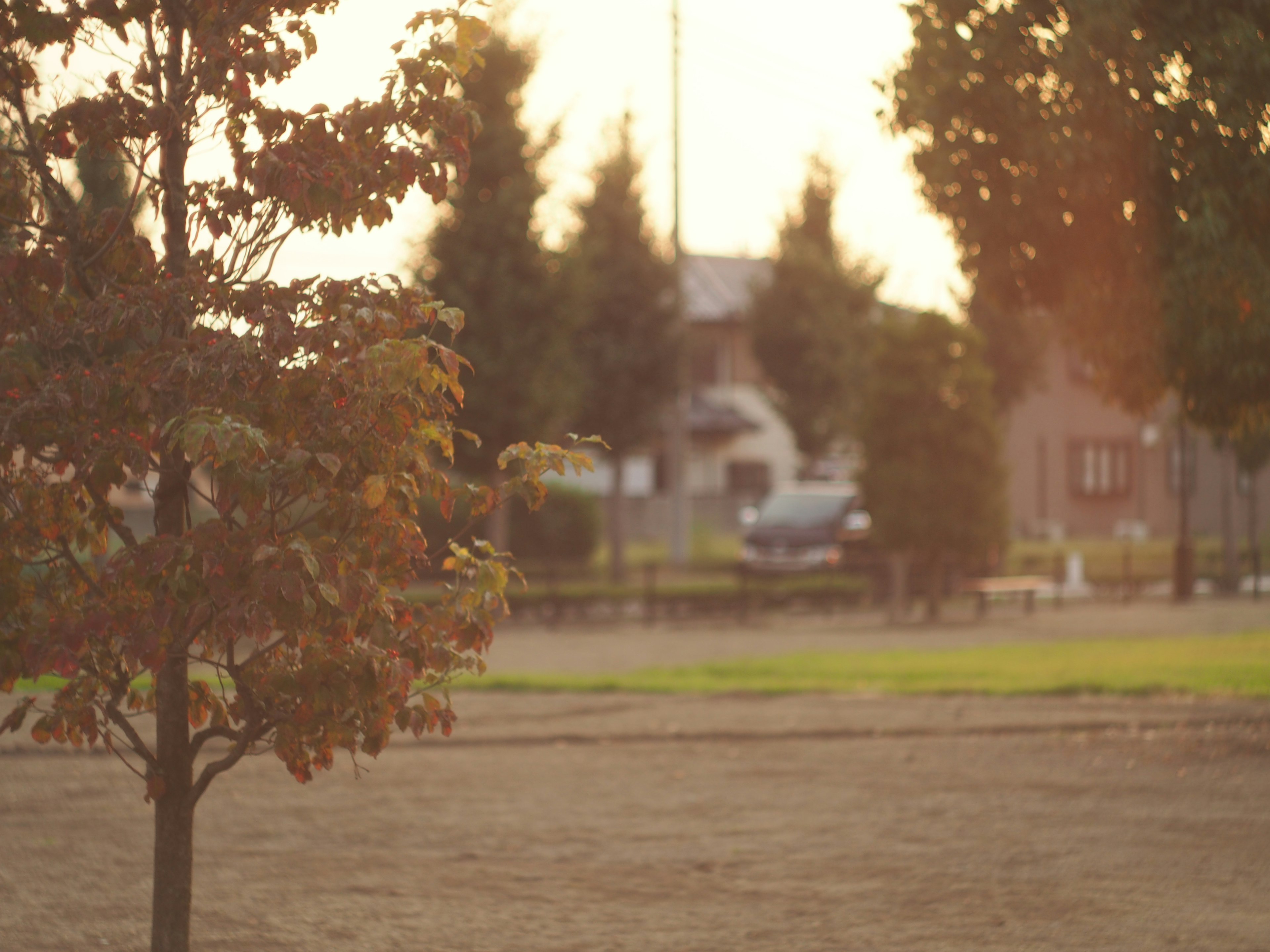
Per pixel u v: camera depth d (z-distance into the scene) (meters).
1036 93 15.67
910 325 39.88
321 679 6.54
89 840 12.27
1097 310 16.42
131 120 7.05
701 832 12.71
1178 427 21.20
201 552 6.11
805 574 46.25
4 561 6.87
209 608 6.34
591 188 52.16
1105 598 47.59
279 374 6.59
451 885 10.78
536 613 40.25
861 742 18.08
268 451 6.39
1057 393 77.88
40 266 6.89
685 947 9.08
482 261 43.03
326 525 6.55
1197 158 14.80
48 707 18.56
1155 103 14.95
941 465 38.94
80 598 6.98
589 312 46.16
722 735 18.53
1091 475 78.81
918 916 9.81
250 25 7.20
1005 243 16.69
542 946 9.11
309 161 6.78
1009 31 15.55
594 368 51.00
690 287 90.31
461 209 43.72
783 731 18.73
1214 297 15.09
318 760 7.07
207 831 12.78
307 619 6.29
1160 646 29.31
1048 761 16.42
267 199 6.98
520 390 43.31
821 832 12.67
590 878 11.00
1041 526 76.25
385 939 9.27
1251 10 15.04
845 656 28.59
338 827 12.94
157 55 7.17
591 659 29.72
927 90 16.27
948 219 17.02
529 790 14.79
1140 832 12.55
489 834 12.66
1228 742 17.53
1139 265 15.48
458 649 7.36
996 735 18.45
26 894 10.39
